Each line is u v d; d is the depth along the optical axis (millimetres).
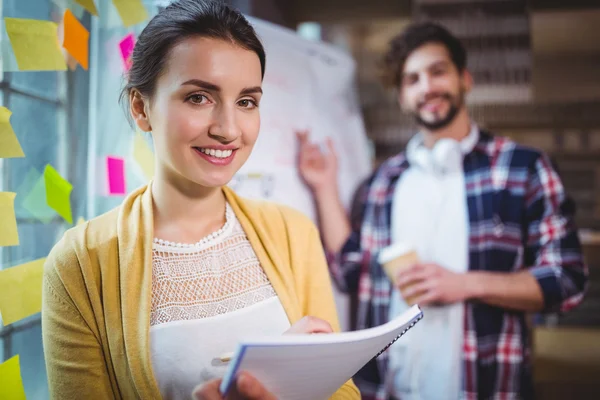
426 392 1888
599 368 2748
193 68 778
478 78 2930
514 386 1821
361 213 2213
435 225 1981
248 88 812
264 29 2012
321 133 2160
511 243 1876
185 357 802
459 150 1988
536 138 3369
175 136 794
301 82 2119
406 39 2109
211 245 870
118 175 1332
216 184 815
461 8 2873
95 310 813
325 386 773
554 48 3279
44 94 1305
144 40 832
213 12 808
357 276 2170
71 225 1366
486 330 1835
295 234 950
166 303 823
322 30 2979
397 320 804
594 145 3379
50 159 1321
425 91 2047
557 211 1841
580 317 3092
